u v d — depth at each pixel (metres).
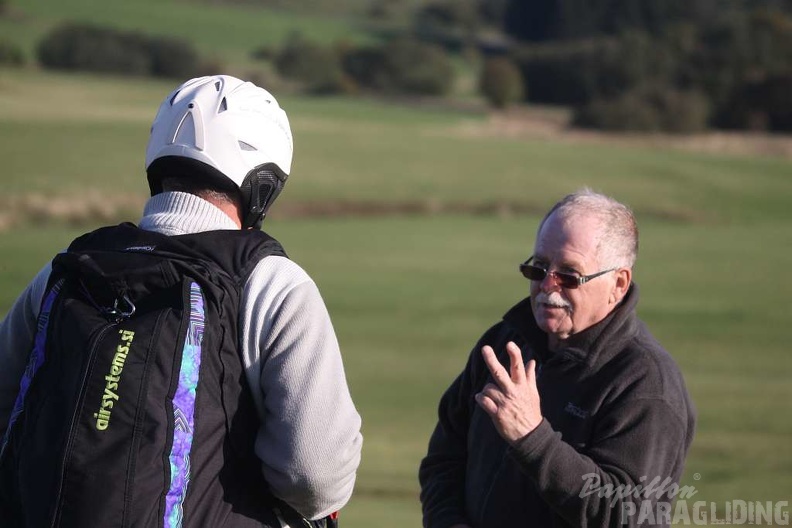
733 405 60.56
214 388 8.76
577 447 11.08
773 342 84.69
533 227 162.12
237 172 9.67
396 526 28.27
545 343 11.98
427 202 175.75
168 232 9.47
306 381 8.87
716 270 126.62
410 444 49.03
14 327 9.76
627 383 11.12
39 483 8.25
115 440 8.21
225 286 8.94
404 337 83.62
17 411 8.96
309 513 9.18
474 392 12.45
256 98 9.98
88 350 8.50
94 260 8.97
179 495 8.33
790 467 44.12
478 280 114.31
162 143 9.77
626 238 11.73
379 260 125.31
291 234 143.12
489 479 11.66
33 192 146.00
